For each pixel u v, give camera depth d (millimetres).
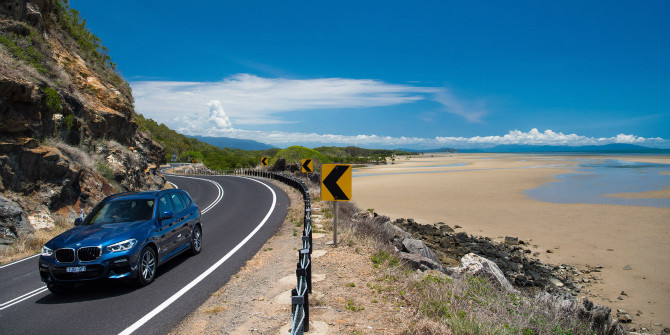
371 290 6457
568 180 48781
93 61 27859
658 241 17766
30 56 18094
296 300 4086
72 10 28891
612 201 30047
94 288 7609
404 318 5203
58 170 15414
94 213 8453
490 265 9453
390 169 90312
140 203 8617
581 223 22078
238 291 6945
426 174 64438
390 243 12602
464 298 5762
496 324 4781
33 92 15047
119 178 22594
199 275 8203
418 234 19875
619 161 110938
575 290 12383
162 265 9297
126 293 7188
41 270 7047
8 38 17547
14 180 13695
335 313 5457
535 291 12133
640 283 12781
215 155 102312
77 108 20531
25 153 14070
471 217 25047
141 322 5723
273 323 5312
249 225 14828
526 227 21641
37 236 12766
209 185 35719
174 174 58531
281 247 10477
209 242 11898
